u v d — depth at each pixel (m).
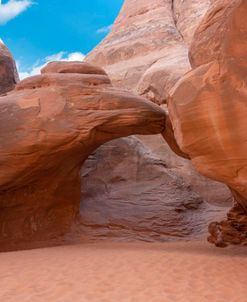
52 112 10.27
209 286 5.69
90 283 5.84
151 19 24.08
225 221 11.14
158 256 7.69
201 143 7.31
